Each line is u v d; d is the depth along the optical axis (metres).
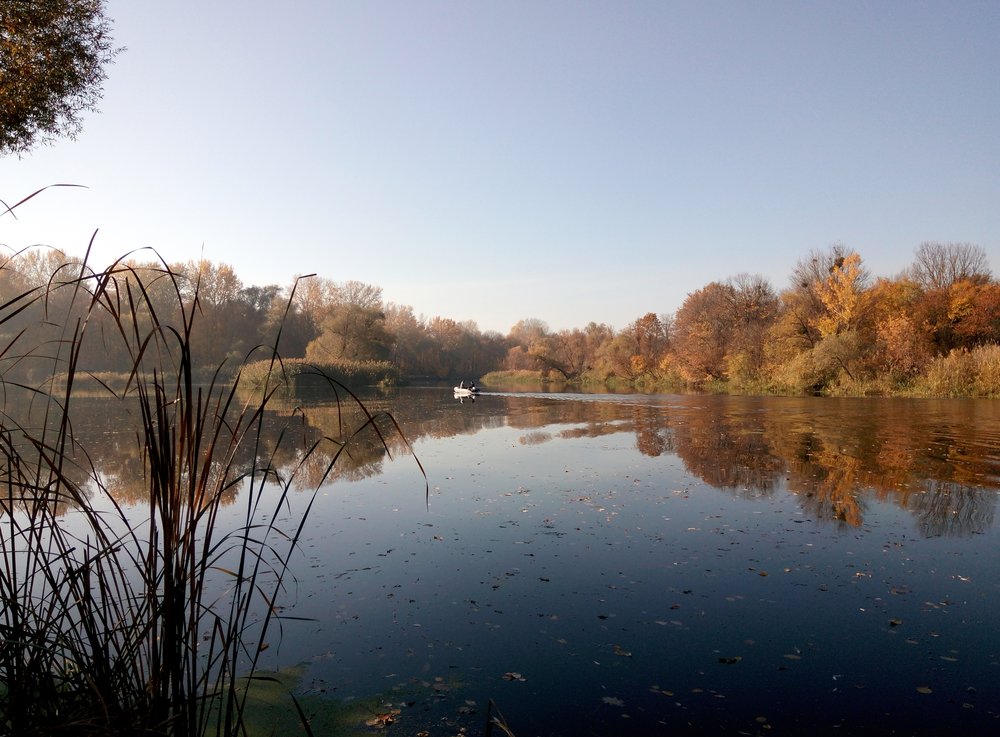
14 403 25.36
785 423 19.11
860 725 3.69
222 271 52.25
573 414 23.36
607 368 58.56
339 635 4.89
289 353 54.22
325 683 4.19
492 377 68.06
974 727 3.65
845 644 4.69
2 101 6.91
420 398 33.59
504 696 4.04
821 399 29.86
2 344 22.55
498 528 7.70
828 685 4.13
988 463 11.90
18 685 2.43
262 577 6.11
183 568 2.49
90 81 7.75
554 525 7.82
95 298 2.26
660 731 3.65
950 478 10.48
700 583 5.91
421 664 4.45
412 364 74.00
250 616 5.23
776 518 8.07
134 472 11.07
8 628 2.47
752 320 46.62
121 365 30.64
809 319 39.72
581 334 69.56
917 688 4.08
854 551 6.77
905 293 40.22
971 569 6.21
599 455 13.24
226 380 36.22
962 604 5.38
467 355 80.50
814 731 3.64
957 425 18.08
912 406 24.89
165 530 2.42
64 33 7.21
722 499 9.12
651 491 9.68
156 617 2.46
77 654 2.58
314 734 3.58
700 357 45.62
